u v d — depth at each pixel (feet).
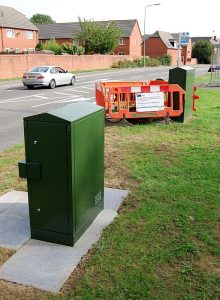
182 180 17.71
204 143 25.31
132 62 185.88
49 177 11.39
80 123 11.33
